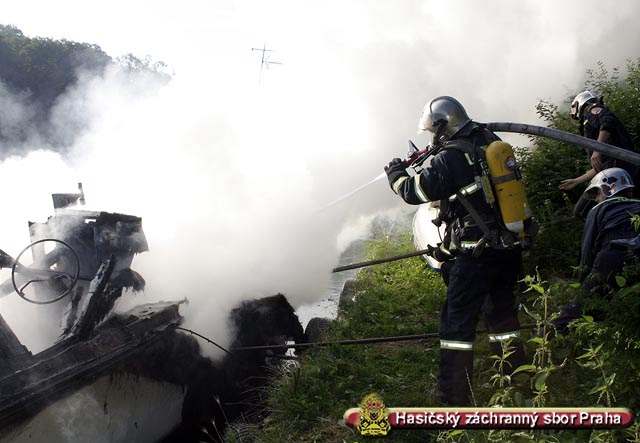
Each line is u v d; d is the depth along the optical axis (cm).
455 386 356
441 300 571
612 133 504
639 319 288
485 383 372
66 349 387
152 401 458
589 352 303
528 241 355
